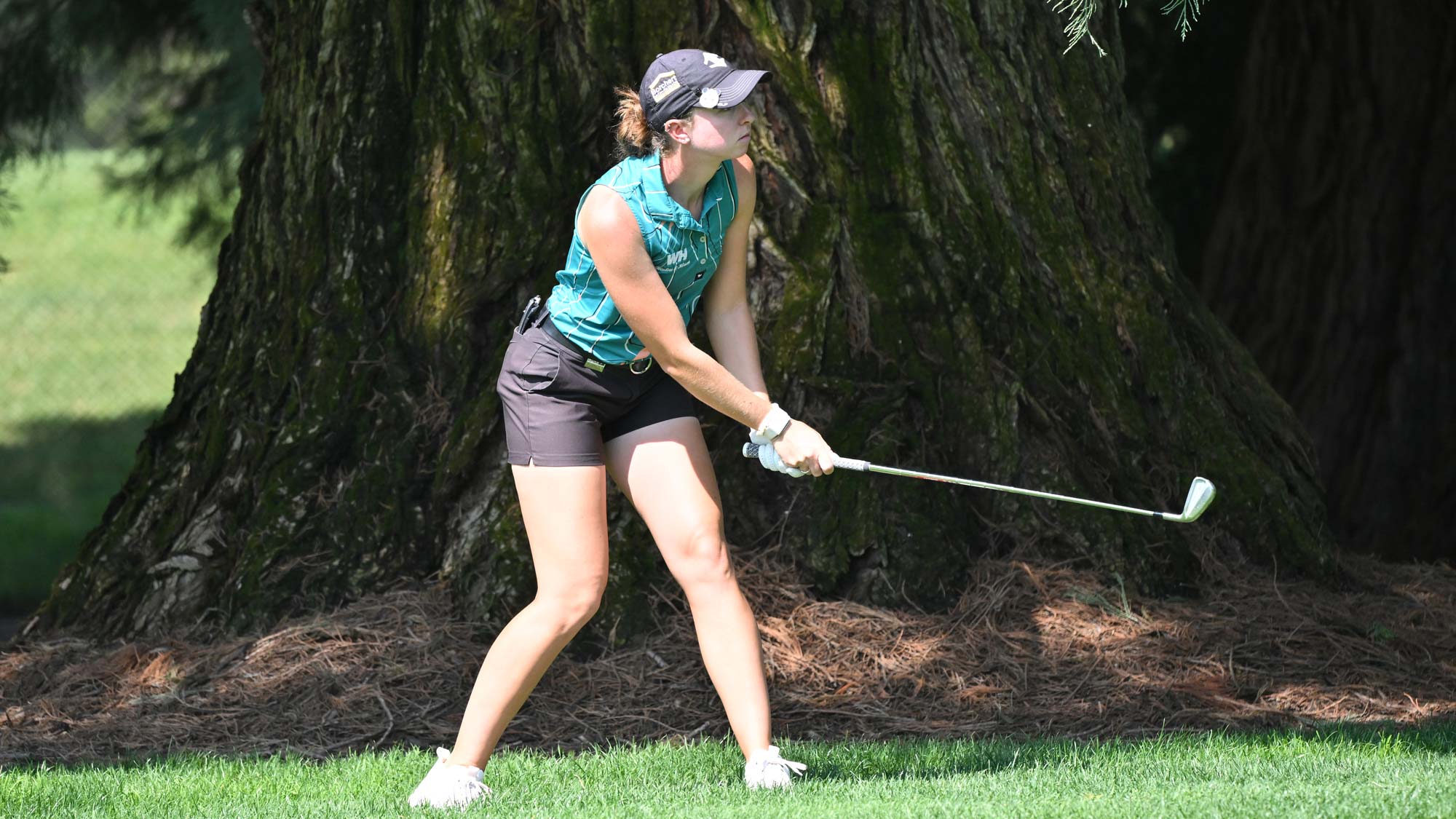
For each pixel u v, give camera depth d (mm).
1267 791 12844
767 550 21438
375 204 23141
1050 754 15812
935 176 22844
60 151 45156
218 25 36219
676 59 13773
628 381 14477
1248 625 21047
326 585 21422
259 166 24734
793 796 13633
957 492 21938
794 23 22469
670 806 13508
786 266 22062
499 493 21312
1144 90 39281
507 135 22766
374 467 22016
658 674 19766
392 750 17594
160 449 24281
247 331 24000
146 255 88812
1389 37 32250
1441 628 21938
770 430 14445
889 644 20203
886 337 22156
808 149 22391
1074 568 21719
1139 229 24812
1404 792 12547
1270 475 23453
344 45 23172
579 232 14062
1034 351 22672
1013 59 23406
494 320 22453
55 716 19922
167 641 21484
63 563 45875
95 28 41281
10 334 78188
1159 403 23547
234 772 16391
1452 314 32094
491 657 14289
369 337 22766
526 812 13523
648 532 21062
